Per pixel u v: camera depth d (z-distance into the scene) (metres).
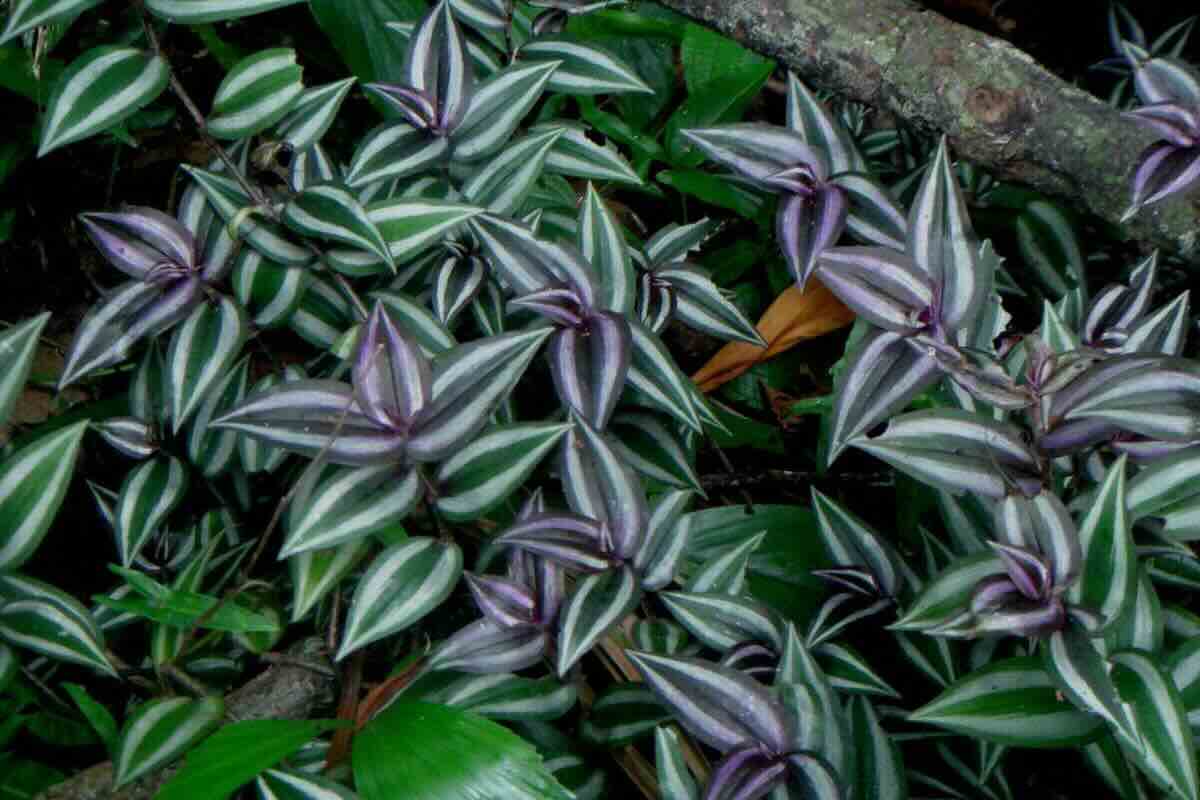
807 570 0.99
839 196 0.96
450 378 0.89
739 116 1.12
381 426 0.88
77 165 1.10
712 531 1.01
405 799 0.84
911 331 0.90
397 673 0.91
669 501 0.92
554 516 0.90
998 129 1.02
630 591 0.89
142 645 0.99
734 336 1.00
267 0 0.93
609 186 1.14
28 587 0.90
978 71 1.01
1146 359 0.88
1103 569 0.85
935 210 0.90
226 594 0.92
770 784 0.86
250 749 0.86
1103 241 1.08
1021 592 0.86
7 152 1.06
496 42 1.01
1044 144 1.01
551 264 0.93
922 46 1.02
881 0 1.03
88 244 1.11
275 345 1.04
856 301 0.90
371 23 1.09
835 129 0.99
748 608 0.92
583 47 0.99
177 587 0.95
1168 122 0.93
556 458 0.97
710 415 0.98
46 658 0.96
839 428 0.90
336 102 0.96
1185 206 0.99
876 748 0.90
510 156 0.97
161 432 0.97
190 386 0.92
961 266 0.90
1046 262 1.06
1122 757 0.89
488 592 0.90
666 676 0.87
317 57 1.14
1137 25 1.22
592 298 0.93
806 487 1.07
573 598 0.89
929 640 0.94
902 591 0.95
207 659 0.94
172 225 0.93
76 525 1.04
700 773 0.91
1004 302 1.09
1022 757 0.95
